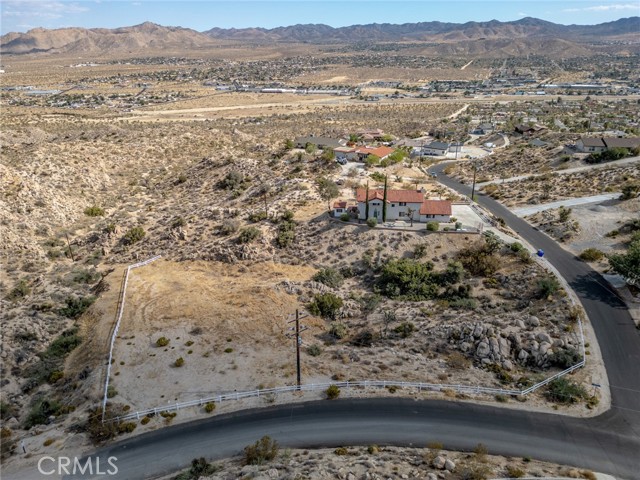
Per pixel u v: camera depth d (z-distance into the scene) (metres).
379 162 136.62
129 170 137.88
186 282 80.69
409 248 85.06
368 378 56.06
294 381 55.84
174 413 51.69
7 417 53.88
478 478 39.47
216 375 57.53
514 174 139.88
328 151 137.12
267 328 67.31
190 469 43.84
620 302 67.75
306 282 78.25
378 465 41.84
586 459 43.78
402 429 48.16
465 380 55.41
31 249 91.06
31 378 60.31
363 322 69.31
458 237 85.69
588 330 61.88
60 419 52.50
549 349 58.16
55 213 104.94
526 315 64.81
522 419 49.03
